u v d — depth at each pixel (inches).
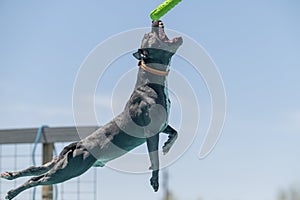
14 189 425.4
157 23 390.6
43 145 596.4
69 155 412.8
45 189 580.4
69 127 586.6
